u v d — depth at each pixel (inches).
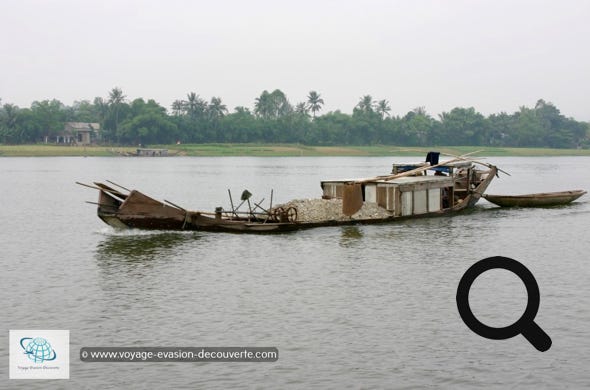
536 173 5059.1
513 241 1496.1
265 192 2992.1
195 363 739.4
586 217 1941.4
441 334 826.8
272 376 701.9
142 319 890.7
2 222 1903.3
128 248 1393.9
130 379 700.7
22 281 1117.1
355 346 784.3
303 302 968.3
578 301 962.1
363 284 1074.1
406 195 1803.6
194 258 1290.6
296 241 1478.8
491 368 721.0
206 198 2714.1
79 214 2117.4
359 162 7249.0
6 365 738.8
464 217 1921.8
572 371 712.4
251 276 1137.4
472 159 2206.0
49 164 6417.3
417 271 1170.6
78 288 1063.0
